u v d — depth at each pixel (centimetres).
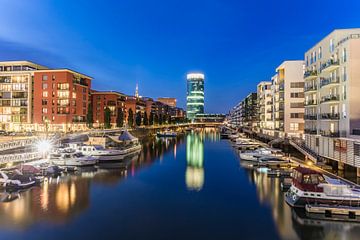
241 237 2572
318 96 5803
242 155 6925
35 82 11488
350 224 2797
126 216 3077
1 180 4006
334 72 5081
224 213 3169
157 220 2961
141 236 2588
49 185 4341
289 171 5178
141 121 18025
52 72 11450
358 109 4425
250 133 13862
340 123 4797
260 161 6069
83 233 2636
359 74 4441
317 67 5912
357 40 4453
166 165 6306
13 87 11550
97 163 6297
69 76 11506
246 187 4275
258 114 14538
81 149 6631
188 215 3112
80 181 4641
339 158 4712
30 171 4578
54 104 11400
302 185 3162
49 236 2570
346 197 3023
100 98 16012
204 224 2867
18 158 5228
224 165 6291
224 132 17262
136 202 3553
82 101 12475
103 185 4388
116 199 3672
